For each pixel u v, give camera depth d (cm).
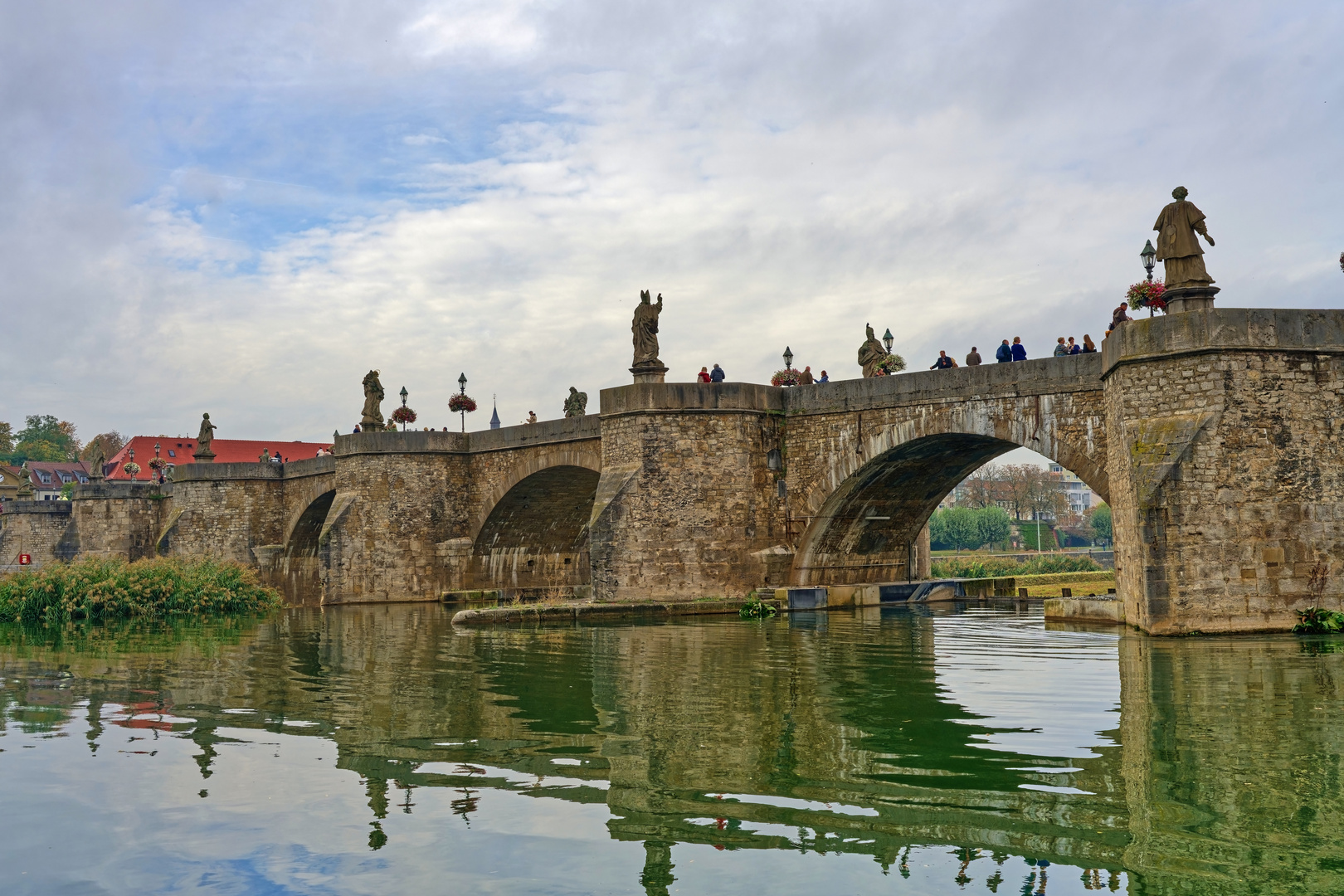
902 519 4684
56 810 1234
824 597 4184
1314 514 2584
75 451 17625
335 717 1762
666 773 1322
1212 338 2603
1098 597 3125
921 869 986
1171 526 2583
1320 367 2623
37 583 4544
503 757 1424
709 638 2959
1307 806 1131
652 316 4356
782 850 1041
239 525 7181
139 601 4722
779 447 4291
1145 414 2717
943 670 2150
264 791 1295
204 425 7362
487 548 5912
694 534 4188
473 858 1043
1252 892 915
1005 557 10750
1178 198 2738
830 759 1370
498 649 2778
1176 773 1259
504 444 5572
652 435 4231
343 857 1056
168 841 1117
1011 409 3575
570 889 961
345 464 5828
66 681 2303
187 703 1961
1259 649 2273
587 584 6431
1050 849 1027
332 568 5634
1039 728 1529
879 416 3988
